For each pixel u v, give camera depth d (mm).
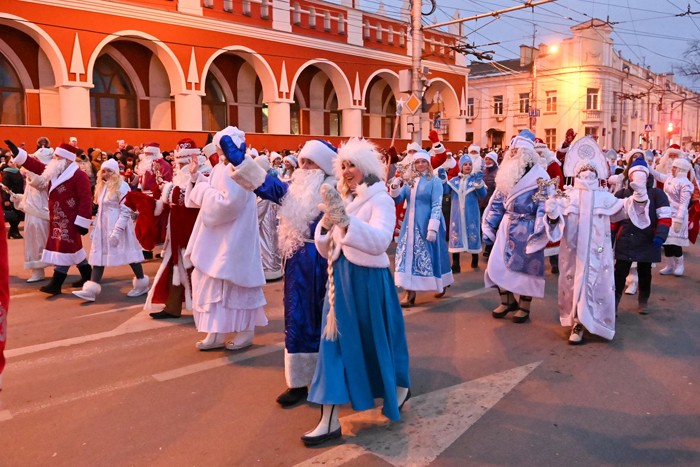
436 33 31703
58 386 4656
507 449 3652
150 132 20141
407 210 7070
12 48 19562
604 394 4496
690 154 18500
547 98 48156
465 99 33656
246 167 4070
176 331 6078
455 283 8469
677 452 3637
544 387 4625
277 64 24531
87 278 7980
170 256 6348
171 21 21156
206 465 3482
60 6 18594
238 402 4348
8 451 3654
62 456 3592
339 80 27328
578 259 5660
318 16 26094
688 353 5457
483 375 4871
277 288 8125
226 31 22719
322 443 3729
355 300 3672
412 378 4809
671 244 8891
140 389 4594
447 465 3463
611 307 5664
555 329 6188
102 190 7355
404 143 30578
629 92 52250
